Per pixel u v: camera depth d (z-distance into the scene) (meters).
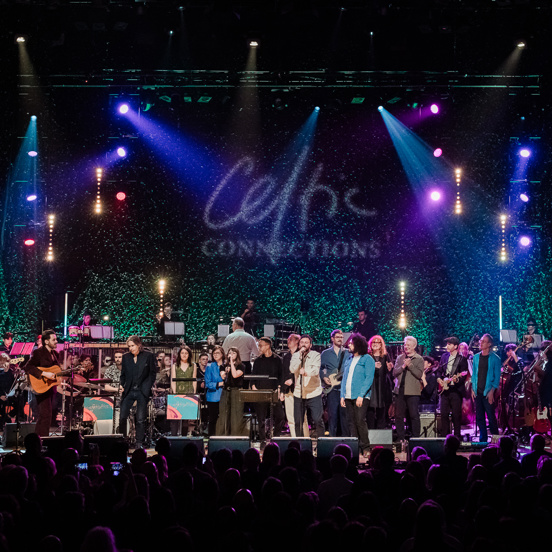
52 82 19.39
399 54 18.94
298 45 18.83
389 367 13.81
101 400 12.66
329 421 12.83
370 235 22.97
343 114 22.64
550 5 17.25
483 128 21.89
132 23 18.31
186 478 6.14
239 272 23.08
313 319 23.08
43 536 5.10
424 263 22.94
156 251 22.88
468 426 15.89
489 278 22.66
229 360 13.38
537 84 19.39
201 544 5.07
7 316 21.78
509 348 14.44
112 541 3.78
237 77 19.17
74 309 22.39
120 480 6.57
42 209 22.06
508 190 22.30
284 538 4.91
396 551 5.19
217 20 18.08
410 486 6.23
